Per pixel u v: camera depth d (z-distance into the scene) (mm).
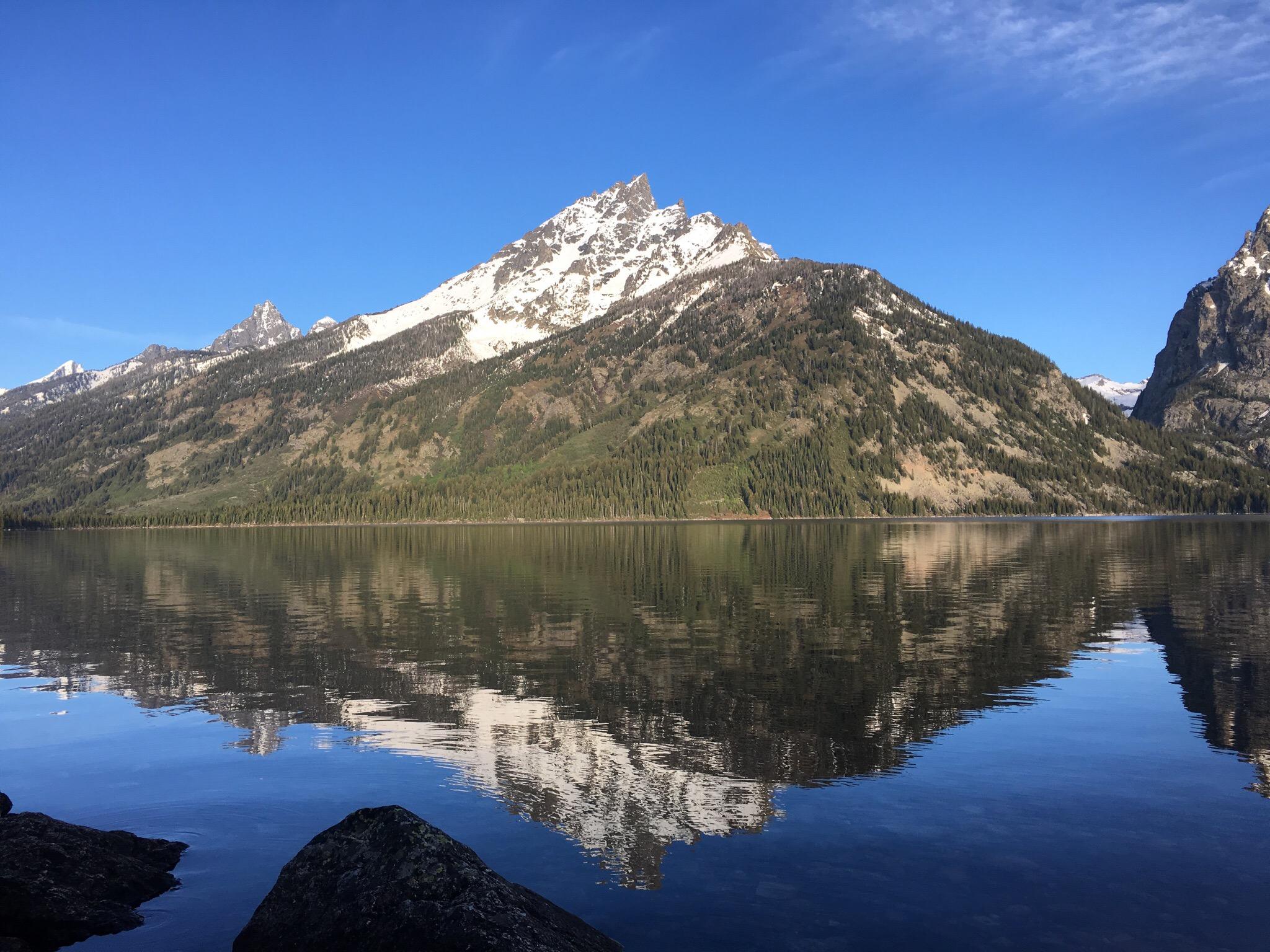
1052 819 19828
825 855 17969
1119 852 18094
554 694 32438
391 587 71000
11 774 23922
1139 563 87750
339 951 13625
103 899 15898
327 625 49906
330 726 28359
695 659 38750
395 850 14711
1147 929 14969
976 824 19562
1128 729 27141
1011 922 15242
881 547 117250
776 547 121312
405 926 13539
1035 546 118188
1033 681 34094
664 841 18828
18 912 14938
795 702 30828
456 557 107500
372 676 35844
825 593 63906
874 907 15797
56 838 16922
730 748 25422
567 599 61625
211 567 95375
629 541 142000
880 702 30797
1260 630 45875
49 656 41250
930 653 40031
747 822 19734
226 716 29766
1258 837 18828
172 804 21516
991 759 24250
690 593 64812
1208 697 31328
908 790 21875
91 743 26875
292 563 100375
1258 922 15203
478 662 38562
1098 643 42312
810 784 22266
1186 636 44125
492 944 12922
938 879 16891
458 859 14641
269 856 18438
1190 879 16891
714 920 15289
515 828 19547
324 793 22047
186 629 49062
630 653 40438
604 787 22250
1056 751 24953
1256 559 92625
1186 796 21312
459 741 26484
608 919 15375
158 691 33656
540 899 14930
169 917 15781
